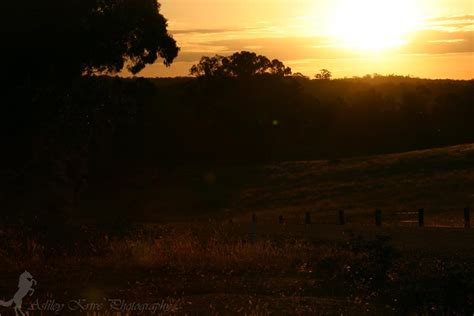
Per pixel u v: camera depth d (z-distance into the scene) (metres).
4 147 36.78
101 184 79.50
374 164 74.88
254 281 16.42
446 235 27.89
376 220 36.78
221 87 95.69
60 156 37.75
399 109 109.06
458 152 74.69
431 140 102.50
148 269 18.08
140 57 38.41
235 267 18.22
